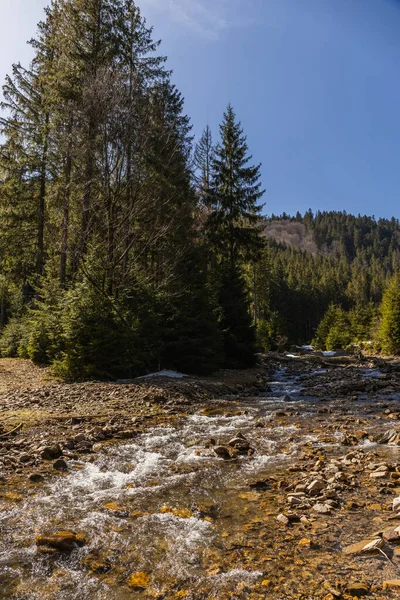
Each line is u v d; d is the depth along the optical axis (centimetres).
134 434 786
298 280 10575
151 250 2231
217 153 3086
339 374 1989
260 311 6303
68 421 834
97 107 1688
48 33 2270
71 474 558
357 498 471
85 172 1825
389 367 2091
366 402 1173
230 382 1583
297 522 415
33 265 2308
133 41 2120
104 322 1423
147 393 1151
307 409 1081
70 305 1420
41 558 348
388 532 372
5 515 427
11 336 2178
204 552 359
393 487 500
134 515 435
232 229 2911
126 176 1786
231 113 3088
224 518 429
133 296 1612
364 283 12294
